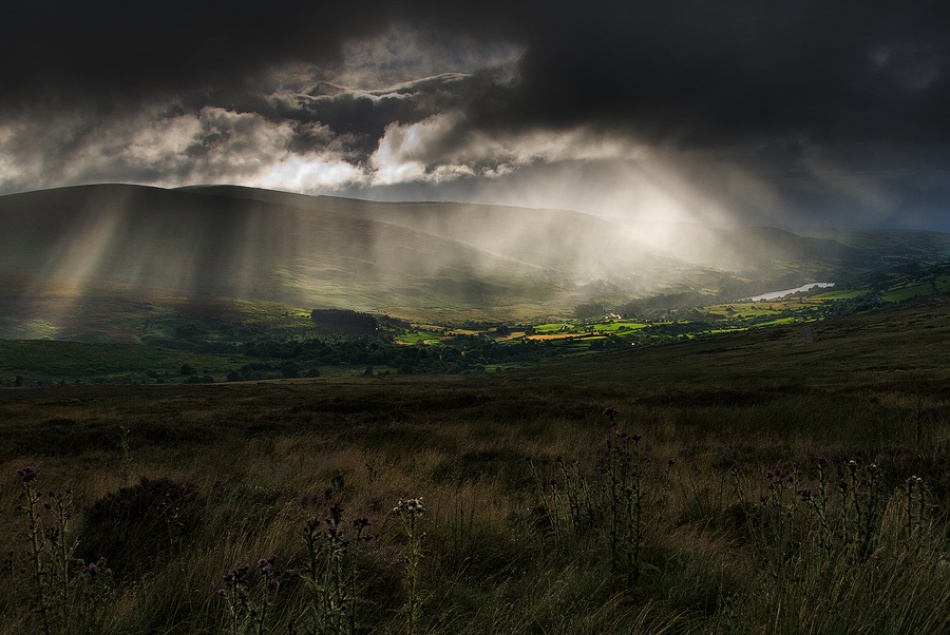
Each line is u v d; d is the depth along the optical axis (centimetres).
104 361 16538
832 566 426
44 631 382
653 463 995
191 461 1276
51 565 414
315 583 341
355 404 2652
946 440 1084
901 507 523
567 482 686
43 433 1730
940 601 383
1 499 753
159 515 616
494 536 597
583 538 584
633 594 471
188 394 7119
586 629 397
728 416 1788
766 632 362
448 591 466
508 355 19462
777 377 4694
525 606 429
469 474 1047
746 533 620
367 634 399
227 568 499
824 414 1684
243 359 18488
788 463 983
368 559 509
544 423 1817
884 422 1477
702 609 452
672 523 629
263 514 661
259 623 336
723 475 868
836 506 558
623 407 2162
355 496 784
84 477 1012
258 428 1961
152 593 455
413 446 1464
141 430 1742
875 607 379
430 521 630
